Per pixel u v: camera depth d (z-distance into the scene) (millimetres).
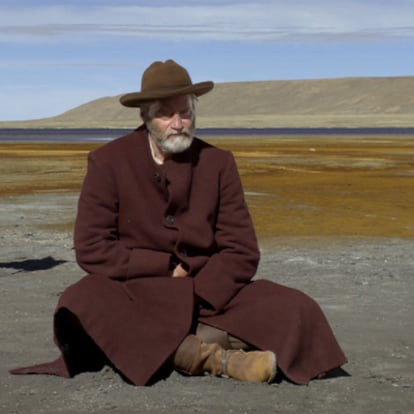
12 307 8750
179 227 6133
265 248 13398
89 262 6113
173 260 6250
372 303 8914
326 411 5273
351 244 13875
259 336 5992
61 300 5938
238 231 6242
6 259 12195
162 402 5434
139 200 6164
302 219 17484
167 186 6164
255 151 52969
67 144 72188
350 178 29469
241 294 6211
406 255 12609
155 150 6223
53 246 13555
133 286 6027
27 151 55062
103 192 6160
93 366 6289
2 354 6770
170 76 6051
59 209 19344
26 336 7395
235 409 5297
